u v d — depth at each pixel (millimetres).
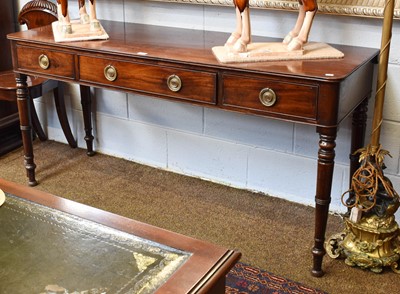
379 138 2141
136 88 2230
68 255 1370
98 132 3105
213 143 2748
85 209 1562
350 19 2258
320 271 2080
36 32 2559
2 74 3020
